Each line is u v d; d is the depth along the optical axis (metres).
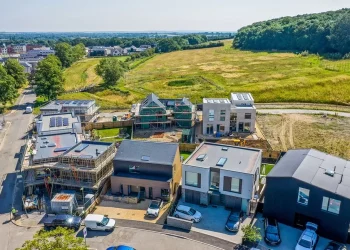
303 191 39.16
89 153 50.75
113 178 48.75
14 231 42.38
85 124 80.94
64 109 84.62
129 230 41.44
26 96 126.62
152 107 78.75
